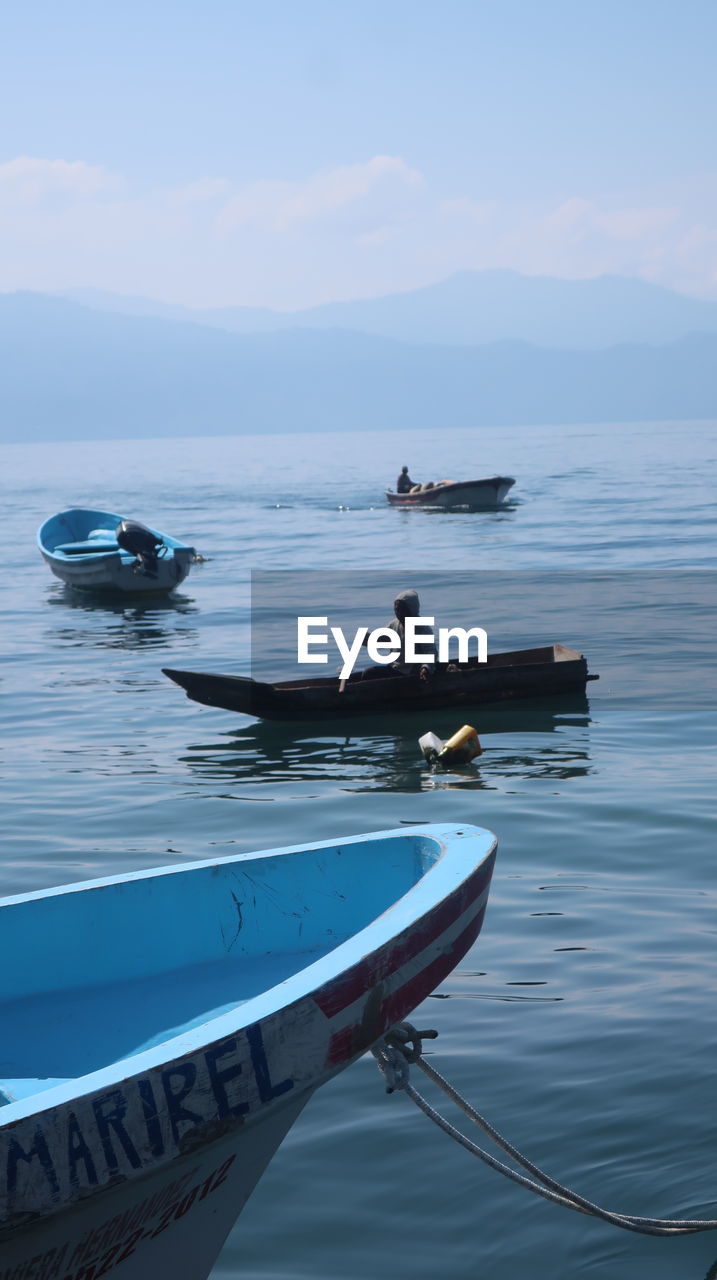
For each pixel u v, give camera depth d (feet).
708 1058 17.94
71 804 33.45
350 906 15.07
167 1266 11.69
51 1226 9.87
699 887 25.44
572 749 38.70
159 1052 10.39
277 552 108.68
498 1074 17.88
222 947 14.90
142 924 14.61
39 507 178.50
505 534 118.73
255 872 14.96
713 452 307.78
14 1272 10.08
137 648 61.31
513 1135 16.34
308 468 297.53
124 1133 9.98
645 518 131.54
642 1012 19.58
